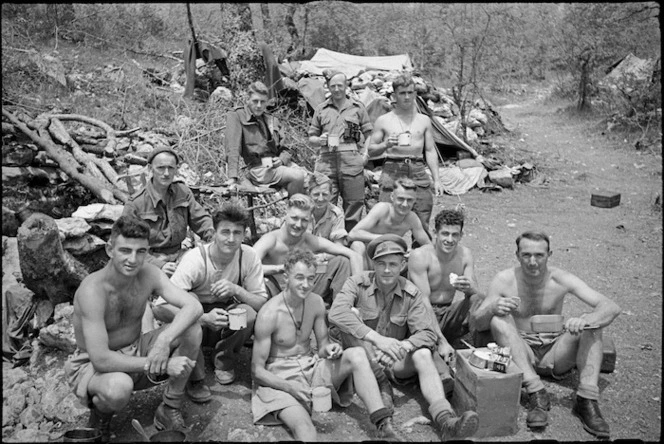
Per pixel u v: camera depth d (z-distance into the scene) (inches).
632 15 721.0
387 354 150.9
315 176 201.6
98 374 134.3
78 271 196.9
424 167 238.4
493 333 164.4
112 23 489.7
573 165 490.6
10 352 179.5
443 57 726.5
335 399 154.0
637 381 179.8
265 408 144.4
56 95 329.4
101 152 272.7
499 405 145.7
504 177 419.5
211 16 598.5
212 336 164.1
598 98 713.0
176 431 134.3
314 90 398.3
